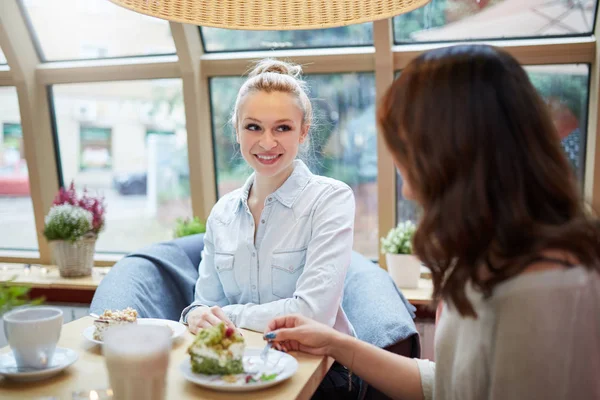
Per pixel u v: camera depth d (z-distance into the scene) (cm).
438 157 93
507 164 89
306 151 215
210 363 110
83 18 333
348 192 180
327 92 319
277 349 129
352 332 181
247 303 176
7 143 368
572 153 294
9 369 108
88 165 366
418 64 99
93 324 149
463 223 90
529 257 87
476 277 92
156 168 354
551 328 86
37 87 347
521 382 88
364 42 307
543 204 90
